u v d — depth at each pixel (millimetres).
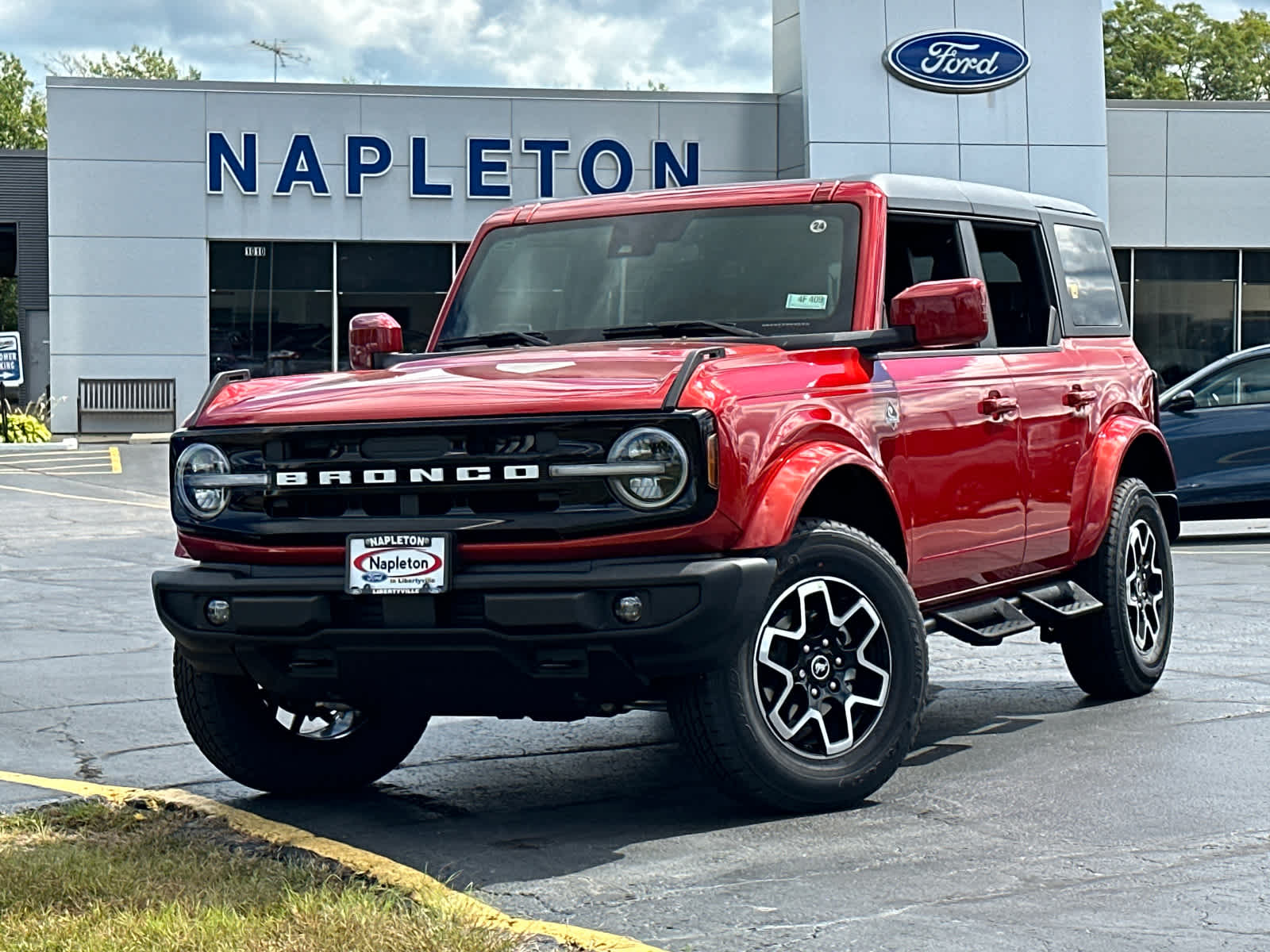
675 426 4996
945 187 6840
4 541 16344
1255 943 4129
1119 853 4988
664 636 4941
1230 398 15570
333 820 5691
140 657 9492
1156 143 33500
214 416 5543
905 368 6168
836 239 6273
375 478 5184
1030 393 6871
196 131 31594
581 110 32281
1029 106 32031
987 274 7070
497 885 4781
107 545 15977
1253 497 15352
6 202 36344
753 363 5469
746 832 5324
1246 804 5566
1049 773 6113
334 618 5203
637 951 4086
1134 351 7957
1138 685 7621
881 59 31609
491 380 5371
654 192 6793
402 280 32281
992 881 4703
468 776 6422
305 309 32094
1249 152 33719
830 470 5457
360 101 31797
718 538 5074
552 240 6812
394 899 4469
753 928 4309
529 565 5066
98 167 31484
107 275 31625
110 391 31750
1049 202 7660
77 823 5516
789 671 5430
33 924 4238
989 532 6562
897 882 4711
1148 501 7809
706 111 32625
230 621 5336
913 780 6051
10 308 78250
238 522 5402
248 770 5914
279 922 4207
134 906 4391
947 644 9641
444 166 32062
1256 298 34031
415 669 5191
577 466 5004
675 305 6371
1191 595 11516
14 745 7039
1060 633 7598
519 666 5055
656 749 6855
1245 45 78500
